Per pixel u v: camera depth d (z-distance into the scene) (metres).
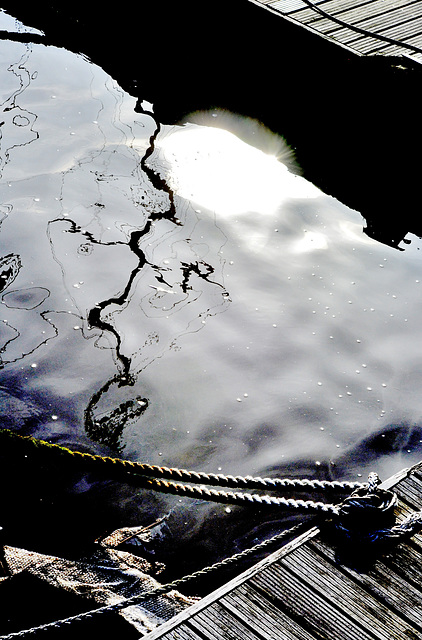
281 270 5.94
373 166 7.46
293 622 2.56
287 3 8.19
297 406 4.76
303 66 7.87
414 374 5.06
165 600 3.34
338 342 5.30
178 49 9.52
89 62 9.30
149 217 6.39
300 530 3.01
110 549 3.72
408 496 3.15
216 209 6.58
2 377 4.79
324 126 8.01
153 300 5.52
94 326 5.26
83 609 3.21
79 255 5.89
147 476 2.94
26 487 4.07
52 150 7.26
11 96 8.30
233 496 2.94
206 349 5.15
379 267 6.07
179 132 7.84
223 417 4.64
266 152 7.64
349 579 2.75
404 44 7.30
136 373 4.91
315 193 6.99
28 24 10.16
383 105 7.21
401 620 2.60
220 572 3.69
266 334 5.31
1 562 3.48
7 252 5.85
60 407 4.61
